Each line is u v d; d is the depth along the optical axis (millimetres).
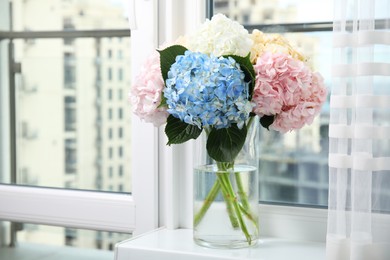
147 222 1430
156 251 1207
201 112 1077
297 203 1348
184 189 1404
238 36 1130
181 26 1386
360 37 1062
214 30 1139
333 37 1089
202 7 1361
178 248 1216
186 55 1096
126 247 1234
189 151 1393
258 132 1245
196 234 1240
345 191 1090
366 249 1070
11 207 1576
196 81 1071
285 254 1188
